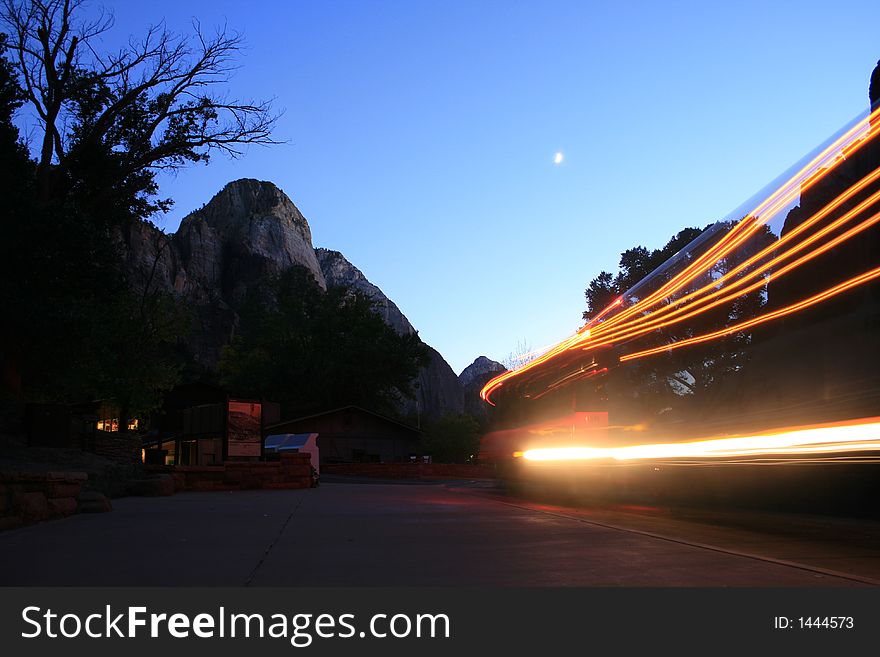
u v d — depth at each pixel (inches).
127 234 1322.6
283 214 7583.7
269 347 3221.0
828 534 357.1
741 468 499.5
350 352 3046.3
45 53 1116.5
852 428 373.1
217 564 253.1
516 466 813.2
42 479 432.1
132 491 720.3
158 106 1269.7
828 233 496.4
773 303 587.2
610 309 806.5
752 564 252.2
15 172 957.8
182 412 1572.3
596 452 669.3
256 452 1037.2
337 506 562.6
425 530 370.6
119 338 1138.7
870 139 466.3
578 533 356.8
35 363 933.2
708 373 726.5
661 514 485.4
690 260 759.1
